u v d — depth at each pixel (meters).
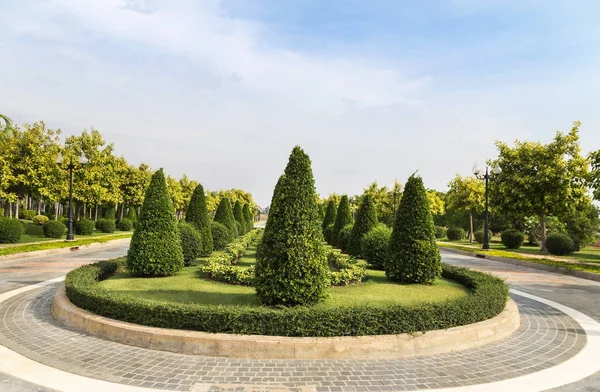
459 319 5.81
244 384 4.25
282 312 5.23
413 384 4.35
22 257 15.16
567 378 4.64
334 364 4.83
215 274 8.78
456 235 32.09
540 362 5.12
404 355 5.18
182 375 4.45
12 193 21.66
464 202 31.16
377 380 4.42
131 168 35.78
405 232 8.75
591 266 13.93
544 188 20.64
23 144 21.66
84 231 26.23
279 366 4.73
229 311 5.26
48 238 22.11
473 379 4.53
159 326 5.46
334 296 7.22
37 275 11.30
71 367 4.66
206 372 4.53
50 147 23.56
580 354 5.47
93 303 6.17
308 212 6.13
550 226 26.23
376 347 5.10
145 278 8.83
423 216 8.74
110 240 22.28
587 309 8.25
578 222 25.59
